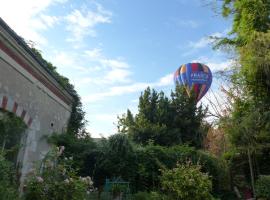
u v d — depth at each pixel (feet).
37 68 36.63
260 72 47.11
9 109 31.94
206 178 33.88
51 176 24.68
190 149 54.13
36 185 23.59
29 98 35.78
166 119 87.15
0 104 30.32
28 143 35.88
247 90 52.80
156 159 47.09
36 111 37.78
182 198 32.63
